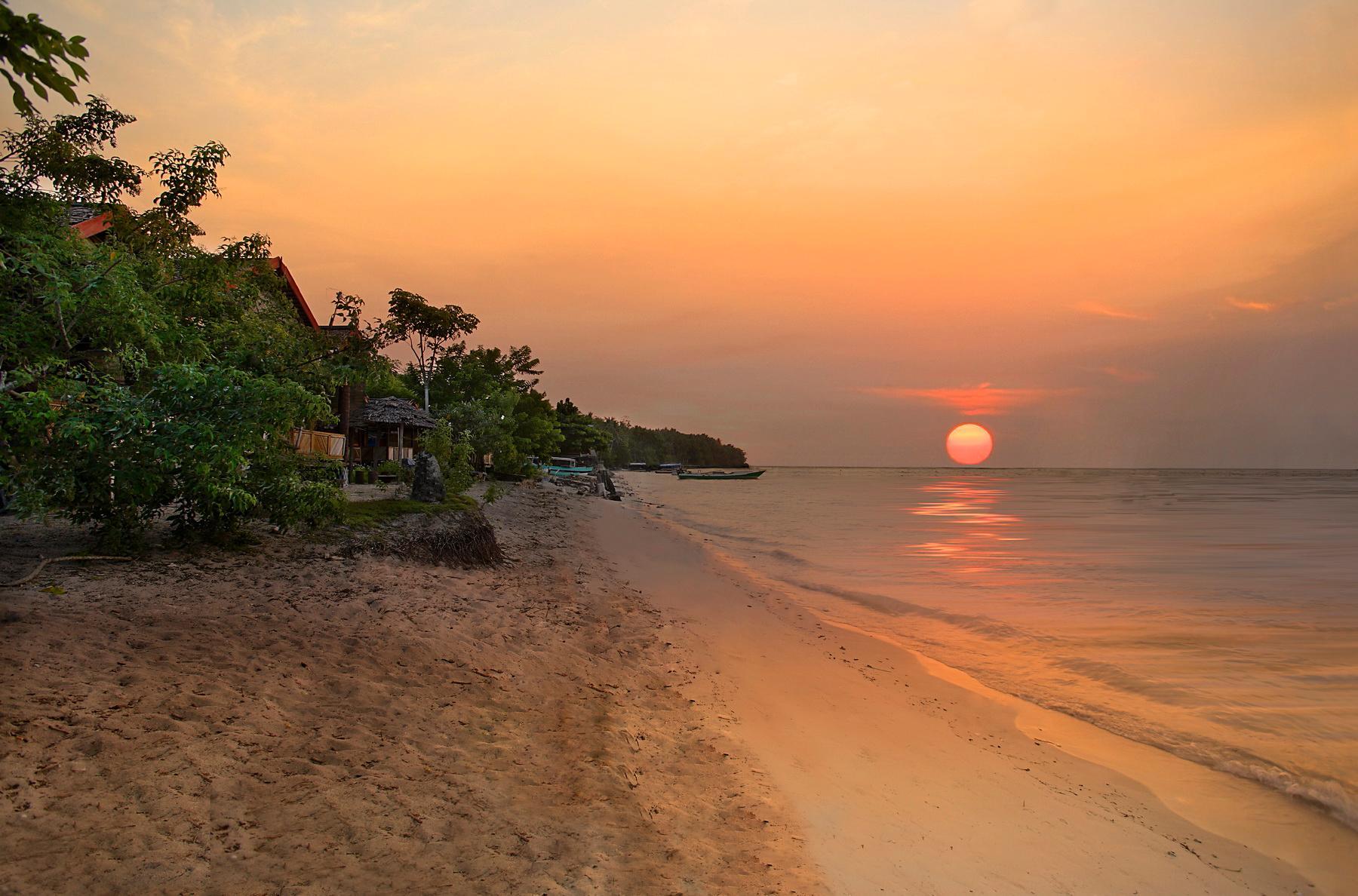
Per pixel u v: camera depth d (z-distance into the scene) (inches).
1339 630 523.5
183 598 296.7
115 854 134.8
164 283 377.1
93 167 335.3
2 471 277.3
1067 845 219.0
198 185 355.3
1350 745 314.7
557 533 860.0
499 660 308.0
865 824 212.1
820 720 304.5
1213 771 288.4
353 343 475.8
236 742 187.5
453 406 1558.8
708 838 187.9
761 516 1726.1
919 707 341.4
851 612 584.4
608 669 334.6
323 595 341.4
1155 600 636.7
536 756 219.9
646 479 4931.1
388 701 237.3
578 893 150.5
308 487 382.9
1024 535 1251.2
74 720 179.8
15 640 220.4
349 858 147.9
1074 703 366.9
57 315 301.1
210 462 308.7
